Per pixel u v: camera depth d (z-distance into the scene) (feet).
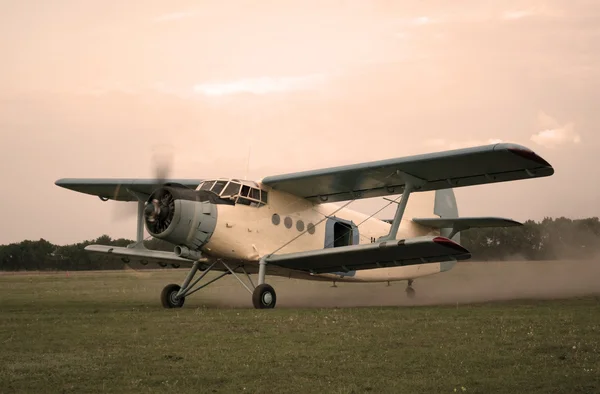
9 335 30.25
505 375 21.20
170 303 48.03
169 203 45.32
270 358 24.07
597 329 30.60
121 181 53.78
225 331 31.12
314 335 29.55
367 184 50.16
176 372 21.89
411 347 26.22
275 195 51.29
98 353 25.25
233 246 47.57
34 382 20.61
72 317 38.19
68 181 56.49
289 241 51.90
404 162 45.03
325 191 52.03
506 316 36.91
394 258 48.24
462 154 42.80
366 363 23.15
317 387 19.89
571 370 21.80
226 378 21.04
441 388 19.70
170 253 51.52
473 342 27.27
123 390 19.66
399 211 47.39
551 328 31.19
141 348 26.35
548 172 44.27
